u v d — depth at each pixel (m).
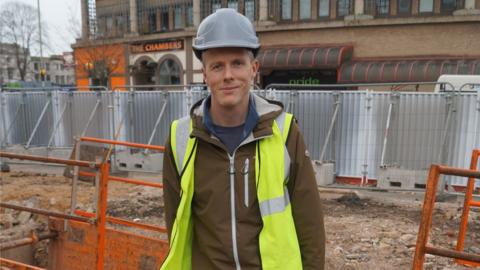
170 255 2.05
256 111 1.95
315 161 9.30
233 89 1.88
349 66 23.83
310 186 1.98
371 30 23.70
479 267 4.94
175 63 30.25
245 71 1.91
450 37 22.06
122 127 11.36
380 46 23.59
